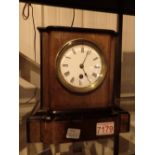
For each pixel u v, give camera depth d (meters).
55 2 1.03
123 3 1.14
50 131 0.89
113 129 0.97
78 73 0.90
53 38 0.86
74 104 0.91
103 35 0.92
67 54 0.88
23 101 1.02
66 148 1.11
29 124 0.92
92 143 1.16
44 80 0.91
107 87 0.95
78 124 0.91
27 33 1.01
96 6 1.10
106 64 0.93
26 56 1.01
